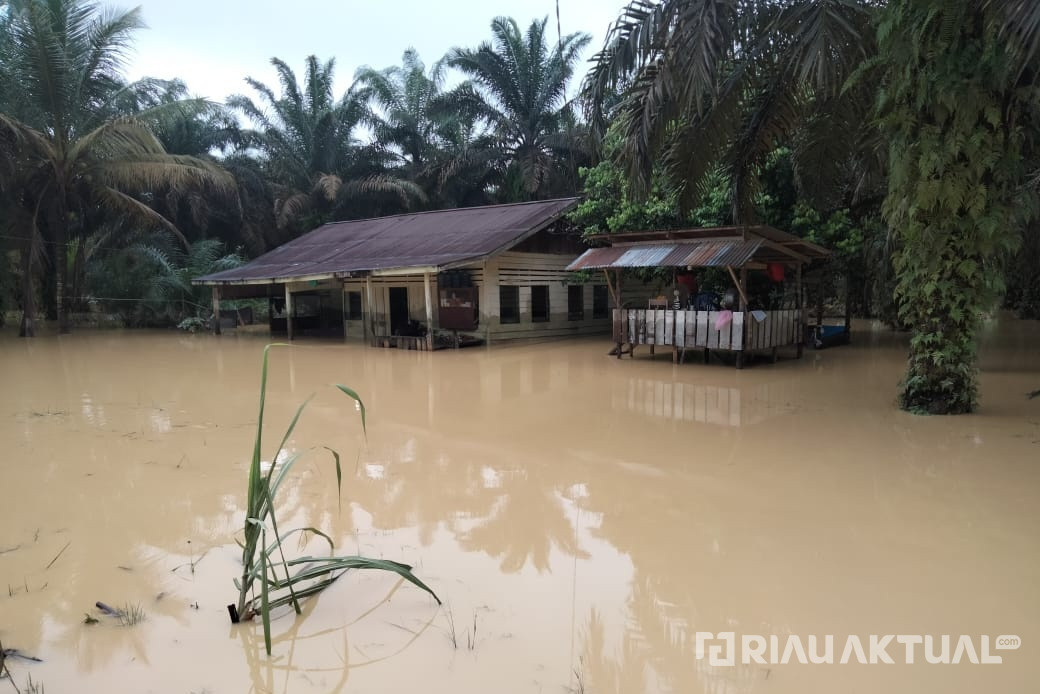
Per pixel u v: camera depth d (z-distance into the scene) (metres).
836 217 13.55
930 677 2.87
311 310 22.31
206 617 3.42
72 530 4.57
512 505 5.03
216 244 25.27
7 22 18.97
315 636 3.23
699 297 12.68
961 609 3.42
